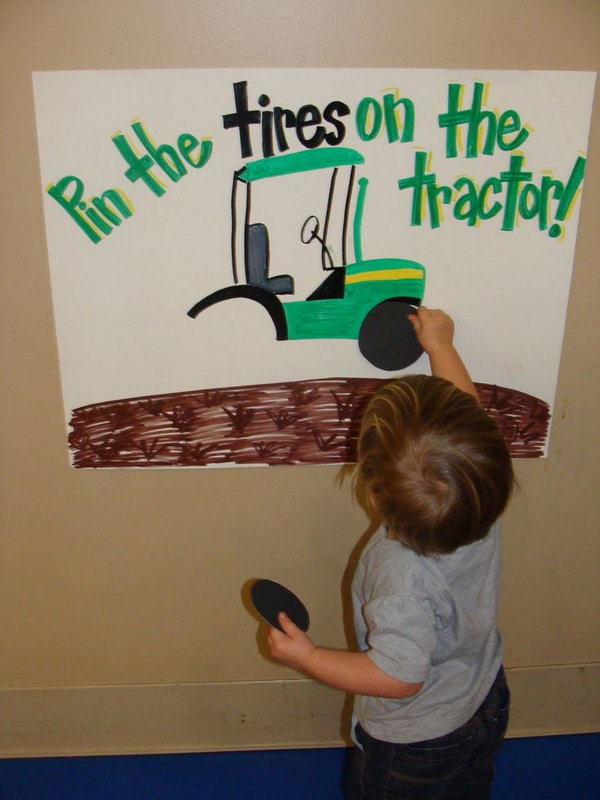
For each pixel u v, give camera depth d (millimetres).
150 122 755
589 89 761
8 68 730
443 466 578
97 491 915
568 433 914
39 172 771
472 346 858
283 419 877
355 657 655
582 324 865
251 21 724
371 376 860
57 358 849
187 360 847
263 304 825
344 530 947
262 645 1014
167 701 1036
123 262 804
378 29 733
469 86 755
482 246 815
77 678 1026
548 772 1021
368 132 767
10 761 1047
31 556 948
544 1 728
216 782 1011
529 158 785
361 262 815
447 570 647
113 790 999
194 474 907
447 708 700
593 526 969
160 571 963
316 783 1006
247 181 778
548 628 1030
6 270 809
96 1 712
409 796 732
